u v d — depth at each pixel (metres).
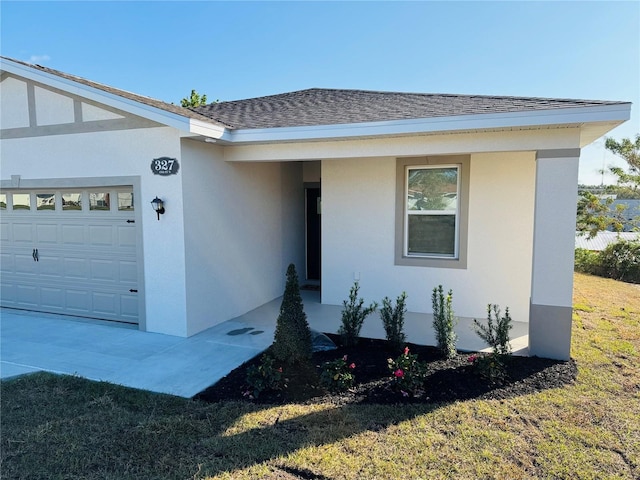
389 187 8.47
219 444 3.71
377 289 8.74
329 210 8.97
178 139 6.53
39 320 7.85
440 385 4.88
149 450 3.63
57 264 8.12
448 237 8.22
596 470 3.36
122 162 7.00
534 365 5.49
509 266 7.82
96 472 3.35
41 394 4.74
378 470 3.35
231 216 7.95
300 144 7.11
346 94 10.05
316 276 11.47
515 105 6.04
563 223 5.61
